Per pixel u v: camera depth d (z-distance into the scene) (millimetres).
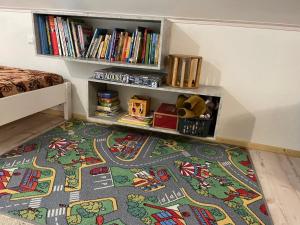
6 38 2439
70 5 2047
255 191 1476
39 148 1806
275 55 1872
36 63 2447
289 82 1899
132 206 1266
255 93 1990
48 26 2051
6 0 2137
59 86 2225
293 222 1250
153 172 1599
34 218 1138
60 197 1296
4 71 2150
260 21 1795
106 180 1473
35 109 1965
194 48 2018
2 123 1675
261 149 2090
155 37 1879
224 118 2107
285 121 1987
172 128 1963
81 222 1135
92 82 2078
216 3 1666
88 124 2348
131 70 2178
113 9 1986
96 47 2049
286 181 1627
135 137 2123
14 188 1338
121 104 2338
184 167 1689
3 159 1625
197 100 1820
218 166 1741
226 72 2004
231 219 1225
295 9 1566
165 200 1332
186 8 1799
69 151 1794
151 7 1863
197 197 1378
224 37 1934
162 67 1910
